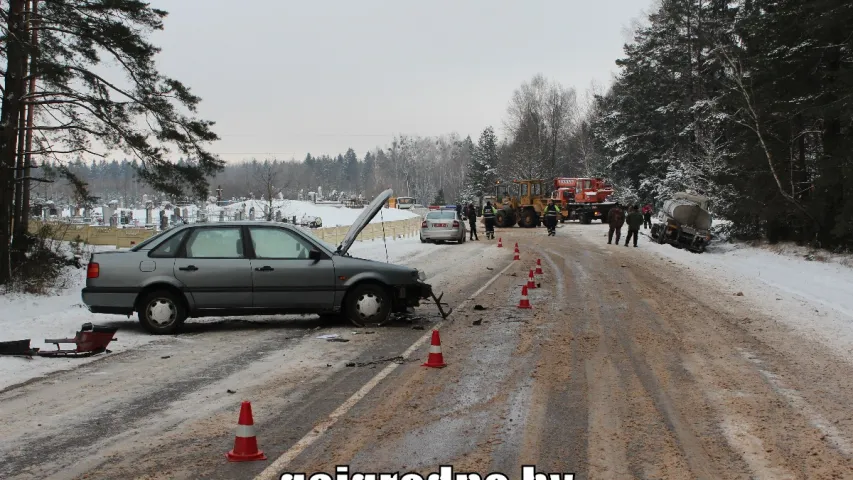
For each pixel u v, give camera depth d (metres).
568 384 8.62
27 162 25.67
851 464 5.98
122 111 22.83
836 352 10.84
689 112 53.28
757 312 15.02
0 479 5.61
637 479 5.60
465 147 163.50
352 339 11.63
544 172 90.62
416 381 8.75
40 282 20.30
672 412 7.46
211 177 26.41
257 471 5.75
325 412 7.43
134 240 39.50
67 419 7.24
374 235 41.34
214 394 8.22
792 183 30.66
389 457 6.05
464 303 15.81
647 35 66.56
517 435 6.65
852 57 29.30
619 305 15.61
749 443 6.49
